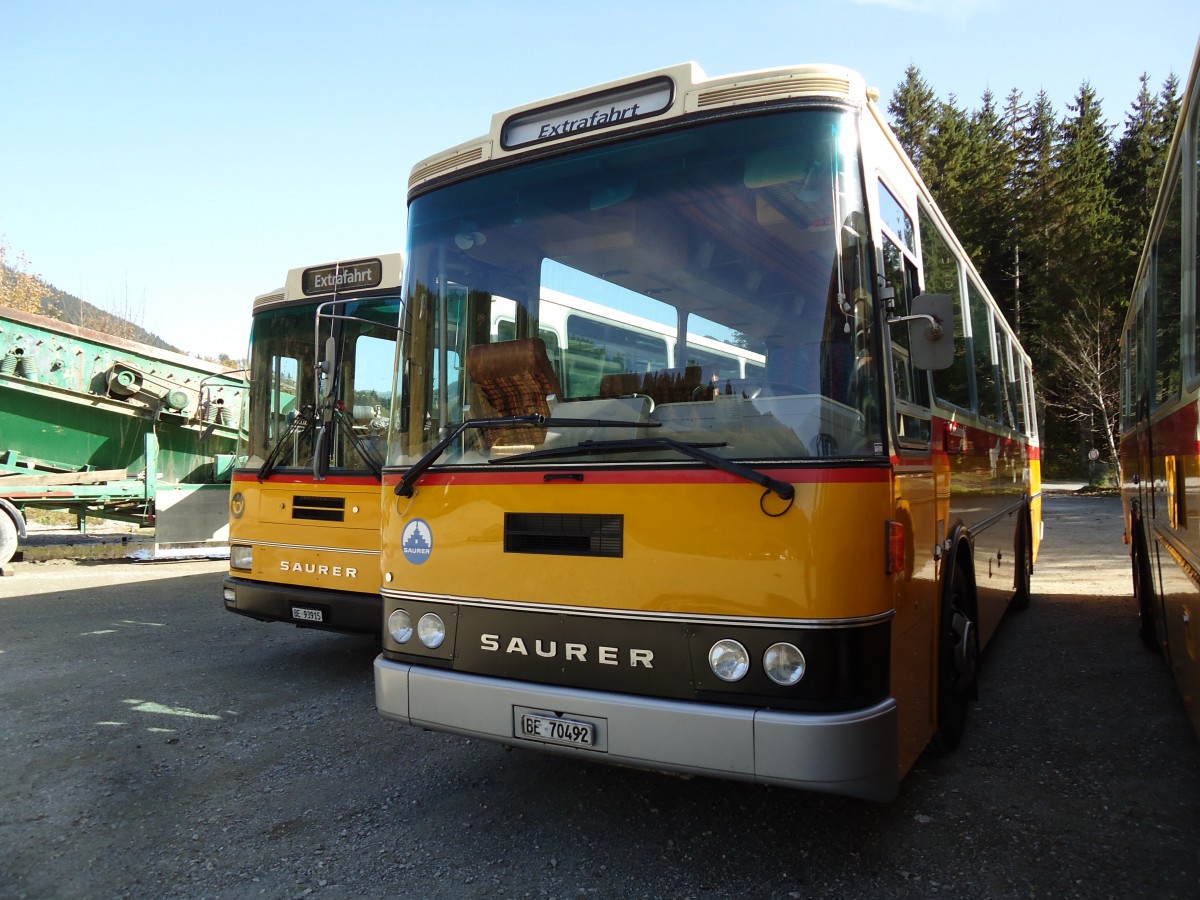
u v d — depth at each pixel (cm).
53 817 394
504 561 346
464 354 386
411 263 411
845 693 288
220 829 379
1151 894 309
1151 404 560
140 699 589
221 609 948
